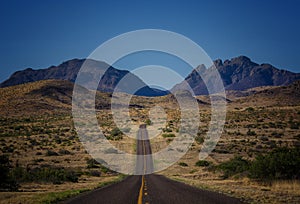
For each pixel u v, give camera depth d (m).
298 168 28.39
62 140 84.25
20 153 64.56
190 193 20.94
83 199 19.28
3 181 28.89
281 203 16.61
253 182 29.61
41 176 35.84
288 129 89.12
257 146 65.62
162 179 36.72
